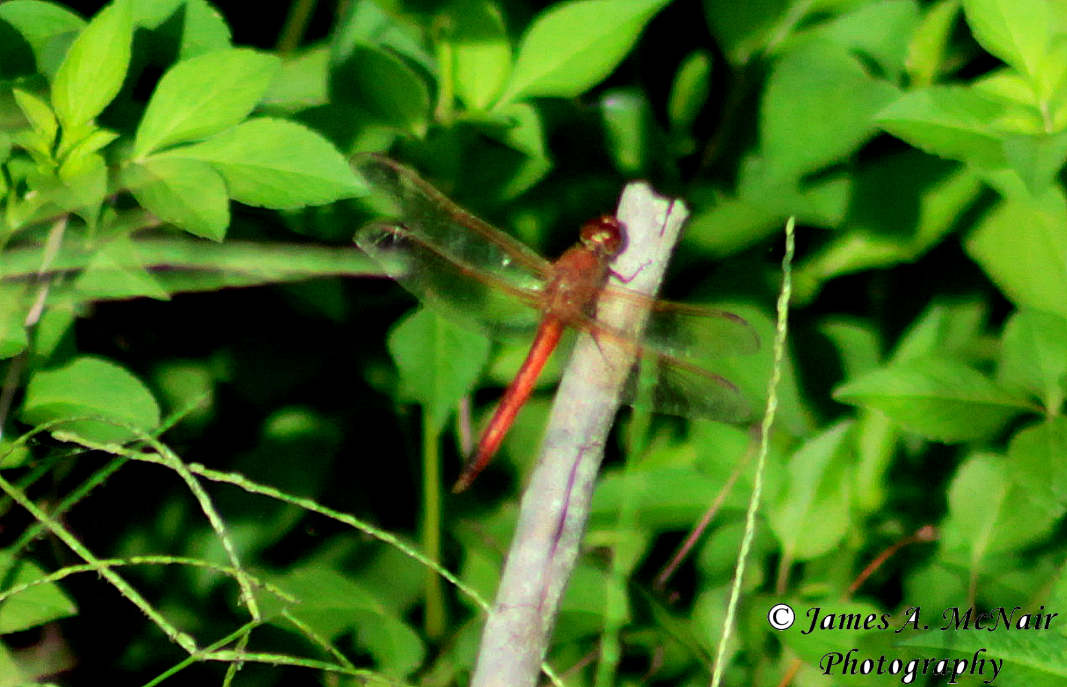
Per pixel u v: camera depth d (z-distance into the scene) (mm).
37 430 2479
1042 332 2508
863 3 2521
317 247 2514
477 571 2525
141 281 2488
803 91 2498
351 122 2504
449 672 2521
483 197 2516
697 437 2521
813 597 2512
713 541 2518
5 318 2480
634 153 2527
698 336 2504
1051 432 2500
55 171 2480
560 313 2502
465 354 2504
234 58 2482
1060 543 2510
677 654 2518
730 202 2520
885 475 2521
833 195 2520
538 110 2521
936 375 2506
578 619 2514
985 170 2492
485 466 2527
